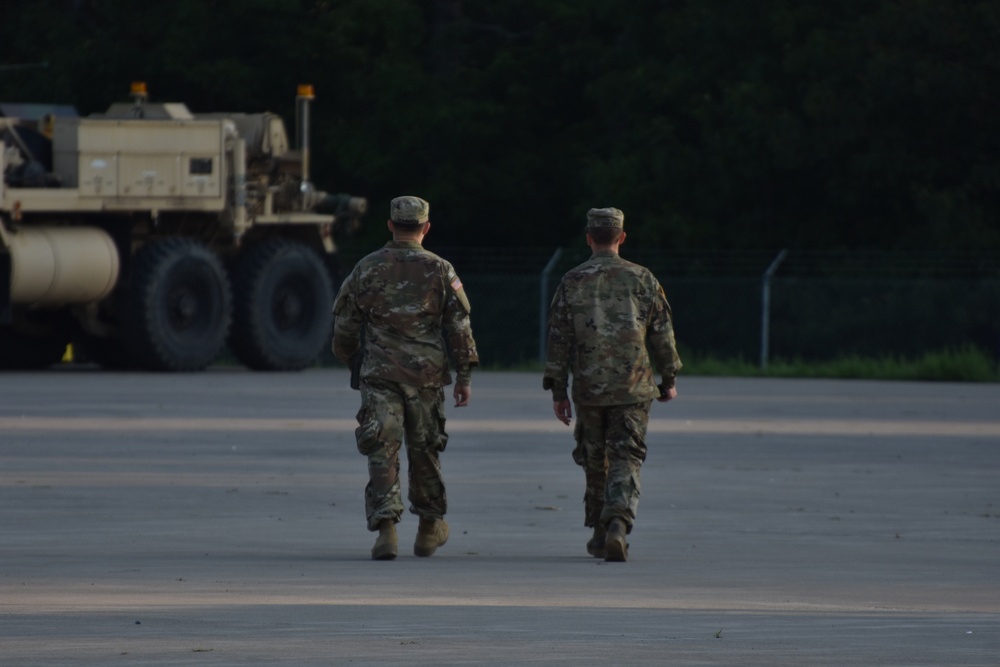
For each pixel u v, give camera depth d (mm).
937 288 122750
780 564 28828
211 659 19234
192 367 90875
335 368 102688
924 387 86125
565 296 30312
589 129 142875
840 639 21047
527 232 142875
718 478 43781
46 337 95312
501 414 63969
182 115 93938
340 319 30297
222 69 136625
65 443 51062
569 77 142625
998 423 62562
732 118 125375
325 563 28516
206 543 30969
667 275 128875
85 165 85750
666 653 19922
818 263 128000
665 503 38438
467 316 30266
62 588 24953
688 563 28969
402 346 29812
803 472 45406
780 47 130375
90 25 147250
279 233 99938
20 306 87625
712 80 131250
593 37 141000
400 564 28594
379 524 29156
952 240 123125
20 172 84375
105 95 142000
